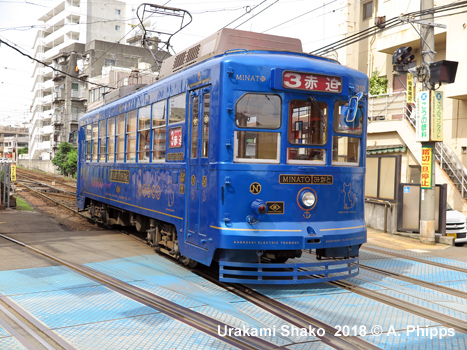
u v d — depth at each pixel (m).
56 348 4.36
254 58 6.32
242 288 6.60
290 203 6.30
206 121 6.63
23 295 6.00
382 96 17.23
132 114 9.91
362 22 20.11
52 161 45.81
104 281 6.70
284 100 6.30
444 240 11.62
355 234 6.70
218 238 6.11
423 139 11.59
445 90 14.88
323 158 6.59
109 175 11.52
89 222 13.75
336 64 6.91
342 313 5.57
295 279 6.16
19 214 14.63
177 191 7.48
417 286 7.09
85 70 50.66
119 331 4.77
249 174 6.17
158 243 8.74
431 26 11.51
